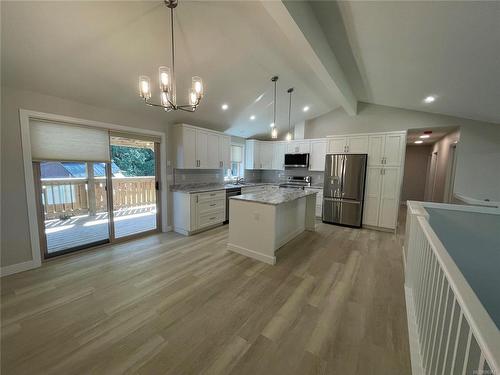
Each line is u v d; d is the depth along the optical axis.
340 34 2.56
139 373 1.41
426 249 1.65
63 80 2.58
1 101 2.40
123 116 3.48
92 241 3.57
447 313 1.07
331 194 5.03
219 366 1.46
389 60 2.81
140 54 2.55
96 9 1.96
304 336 1.73
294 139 6.29
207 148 4.66
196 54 2.82
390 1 1.79
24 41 2.05
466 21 1.76
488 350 0.57
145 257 3.11
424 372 1.37
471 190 4.25
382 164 4.57
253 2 2.17
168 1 2.06
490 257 2.70
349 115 5.50
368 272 2.77
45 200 3.95
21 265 2.64
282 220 3.57
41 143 2.71
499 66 2.23
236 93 3.99
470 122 4.23
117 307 2.04
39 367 1.43
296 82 3.99
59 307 2.02
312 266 2.91
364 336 1.74
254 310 2.02
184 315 1.94
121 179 5.62
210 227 4.55
